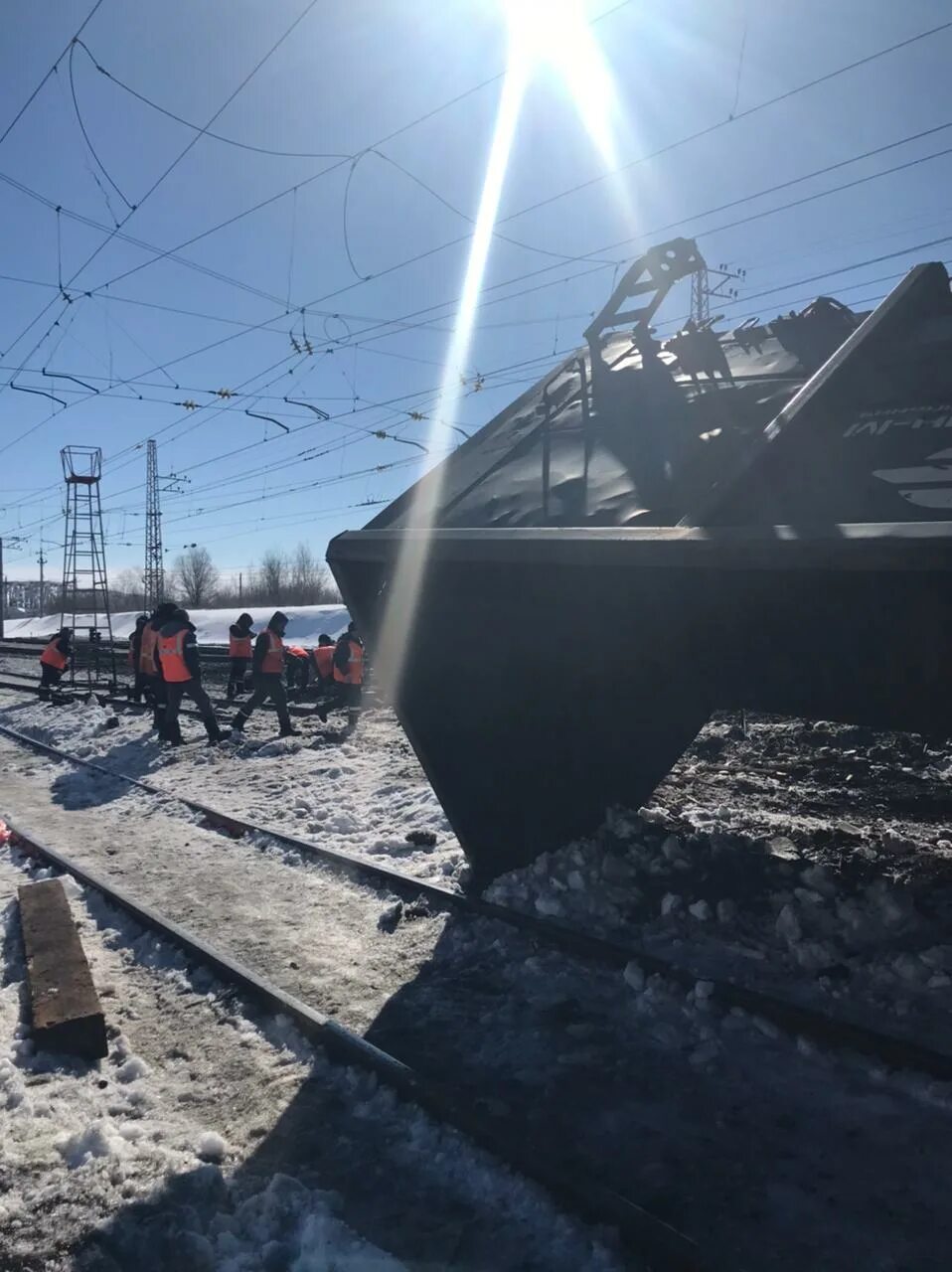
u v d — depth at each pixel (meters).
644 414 6.16
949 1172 3.38
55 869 7.70
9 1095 4.07
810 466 4.60
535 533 5.07
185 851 8.25
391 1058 4.19
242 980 5.13
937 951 4.93
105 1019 4.92
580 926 5.75
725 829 7.70
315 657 18.12
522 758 6.56
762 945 5.31
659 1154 3.59
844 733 11.41
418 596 5.89
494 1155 3.55
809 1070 4.10
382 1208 3.34
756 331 6.61
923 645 4.04
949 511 3.89
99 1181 3.46
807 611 4.28
